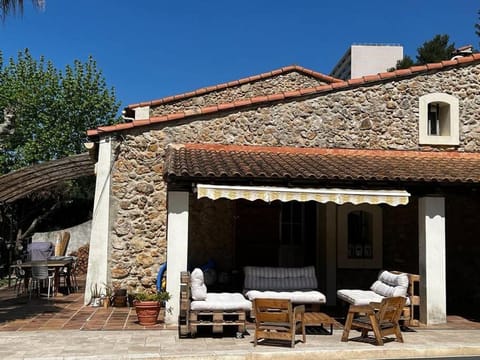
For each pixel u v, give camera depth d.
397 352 12.13
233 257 19.56
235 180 14.25
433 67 19.67
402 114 19.59
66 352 11.34
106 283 17.56
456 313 17.34
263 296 15.20
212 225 19.52
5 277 26.56
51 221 35.34
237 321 13.16
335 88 19.30
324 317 13.16
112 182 17.89
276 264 19.92
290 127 19.09
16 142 43.44
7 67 47.28
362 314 14.23
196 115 18.52
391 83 19.69
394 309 12.96
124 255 17.72
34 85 45.41
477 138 19.83
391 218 20.38
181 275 13.17
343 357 11.90
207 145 18.45
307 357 11.75
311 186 14.57
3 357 10.88
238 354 11.50
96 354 11.19
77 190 35.91
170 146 18.22
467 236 20.66
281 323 12.45
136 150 18.11
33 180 23.97
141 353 11.34
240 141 18.80
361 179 14.44
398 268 20.20
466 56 21.73
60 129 45.12
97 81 47.88
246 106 18.89
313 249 20.20
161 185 18.11
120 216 17.81
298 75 26.16
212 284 18.53
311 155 18.45
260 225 19.94
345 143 19.28
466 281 20.53
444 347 12.37
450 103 19.77
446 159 18.80
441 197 15.55
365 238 20.41
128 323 14.69
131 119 25.80
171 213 14.70
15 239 31.75
